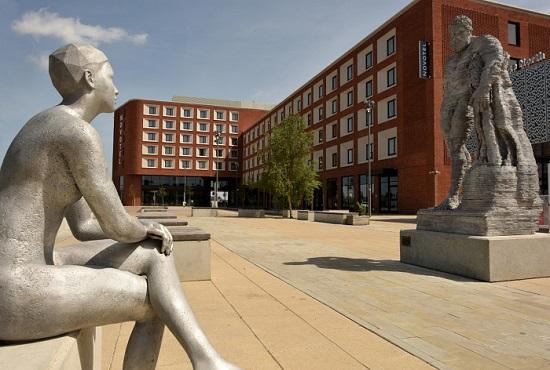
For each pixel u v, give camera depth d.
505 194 7.74
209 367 1.80
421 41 33.66
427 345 3.90
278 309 5.22
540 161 28.20
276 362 3.48
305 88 57.47
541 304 5.47
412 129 35.69
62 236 9.70
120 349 3.82
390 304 5.46
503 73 8.23
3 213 1.73
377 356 3.63
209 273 7.19
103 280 1.83
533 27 36.56
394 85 38.25
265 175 35.97
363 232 17.98
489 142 8.01
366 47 42.94
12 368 1.42
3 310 1.61
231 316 4.89
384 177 39.66
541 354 3.69
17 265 1.67
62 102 2.01
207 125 85.38
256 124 78.94
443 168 33.12
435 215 8.60
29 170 1.75
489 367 3.40
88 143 1.79
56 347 1.64
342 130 47.66
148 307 2.01
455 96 9.02
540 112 26.97
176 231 7.72
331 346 3.88
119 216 1.89
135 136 79.62
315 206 54.47
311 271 8.00
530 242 7.29
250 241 13.98
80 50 1.97
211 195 86.44
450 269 7.72
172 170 82.25
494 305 5.41
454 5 34.28
